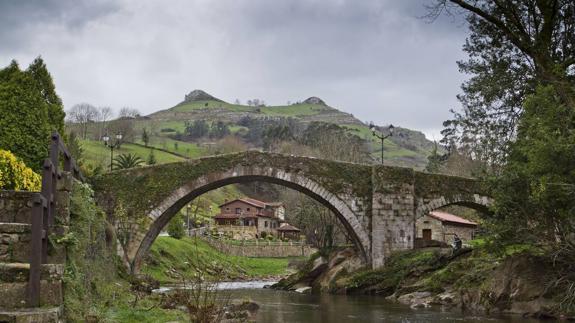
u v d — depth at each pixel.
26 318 9.10
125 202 34.06
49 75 32.72
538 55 21.55
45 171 11.03
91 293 13.32
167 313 15.02
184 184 34.94
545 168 18.78
